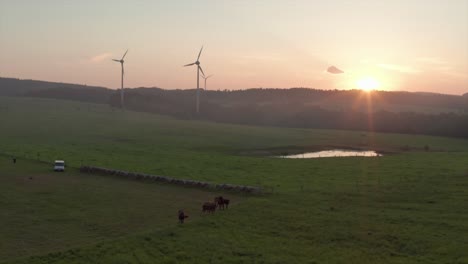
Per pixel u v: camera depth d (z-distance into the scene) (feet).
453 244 121.49
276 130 586.86
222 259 117.39
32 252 121.49
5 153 293.64
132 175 222.28
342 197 175.01
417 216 147.02
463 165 260.42
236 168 260.83
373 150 419.33
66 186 202.59
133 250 123.13
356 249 122.42
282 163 283.38
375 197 174.09
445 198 167.94
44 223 147.33
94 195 186.09
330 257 117.50
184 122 628.69
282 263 114.42
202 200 178.91
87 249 122.31
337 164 277.23
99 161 275.39
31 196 182.80
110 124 552.82
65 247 125.49
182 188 200.34
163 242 129.18
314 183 208.95
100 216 156.15
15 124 508.12
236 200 178.60
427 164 269.03
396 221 142.61
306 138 499.92
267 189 193.26
